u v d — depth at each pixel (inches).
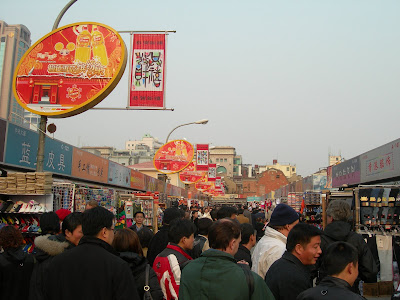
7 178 346.3
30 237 334.6
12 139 497.4
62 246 179.9
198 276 124.8
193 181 1552.7
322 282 125.7
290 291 138.8
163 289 180.5
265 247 181.5
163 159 1047.6
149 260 263.4
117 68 414.6
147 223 672.4
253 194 4653.1
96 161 784.9
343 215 202.1
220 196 3526.1
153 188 1322.6
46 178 348.2
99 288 125.6
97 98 413.1
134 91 463.5
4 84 3619.6
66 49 421.1
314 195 666.8
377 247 353.1
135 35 474.0
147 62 468.4
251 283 122.4
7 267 187.0
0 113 3506.4
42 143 413.4
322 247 191.9
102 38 420.8
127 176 1011.3
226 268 124.5
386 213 389.4
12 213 346.0
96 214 136.6
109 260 129.6
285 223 186.4
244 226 235.0
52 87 416.5
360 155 815.7
